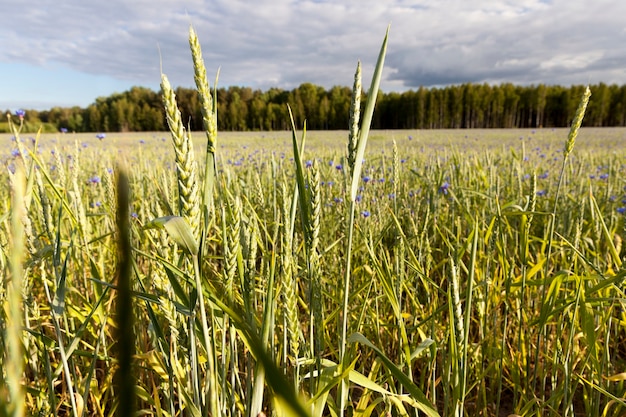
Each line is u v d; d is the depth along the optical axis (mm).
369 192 4145
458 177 4809
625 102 68875
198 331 1450
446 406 1887
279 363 1957
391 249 3260
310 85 74312
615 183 5684
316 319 1608
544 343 2455
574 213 3732
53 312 1454
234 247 1262
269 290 1274
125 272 354
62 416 2379
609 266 2617
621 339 3008
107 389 2182
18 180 489
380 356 1447
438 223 3840
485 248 3516
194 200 1028
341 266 3059
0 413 492
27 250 1740
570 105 71375
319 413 1426
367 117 1306
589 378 2420
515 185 5043
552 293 2092
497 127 78875
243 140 24234
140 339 2387
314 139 25406
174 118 977
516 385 2322
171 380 1567
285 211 1489
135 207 4047
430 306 2543
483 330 2277
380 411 2260
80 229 2475
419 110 76812
